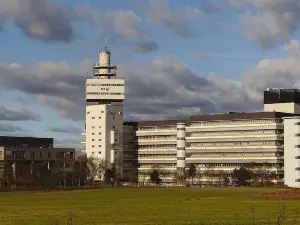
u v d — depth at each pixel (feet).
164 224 340.39
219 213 413.80
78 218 378.12
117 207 497.05
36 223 354.74
